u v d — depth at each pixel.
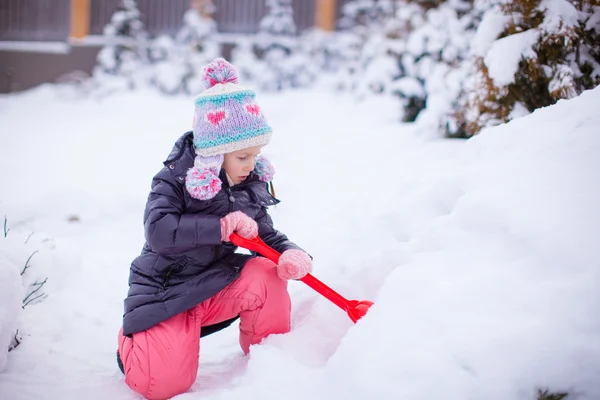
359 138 5.33
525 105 3.33
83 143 6.36
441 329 1.61
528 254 1.71
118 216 4.14
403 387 1.53
